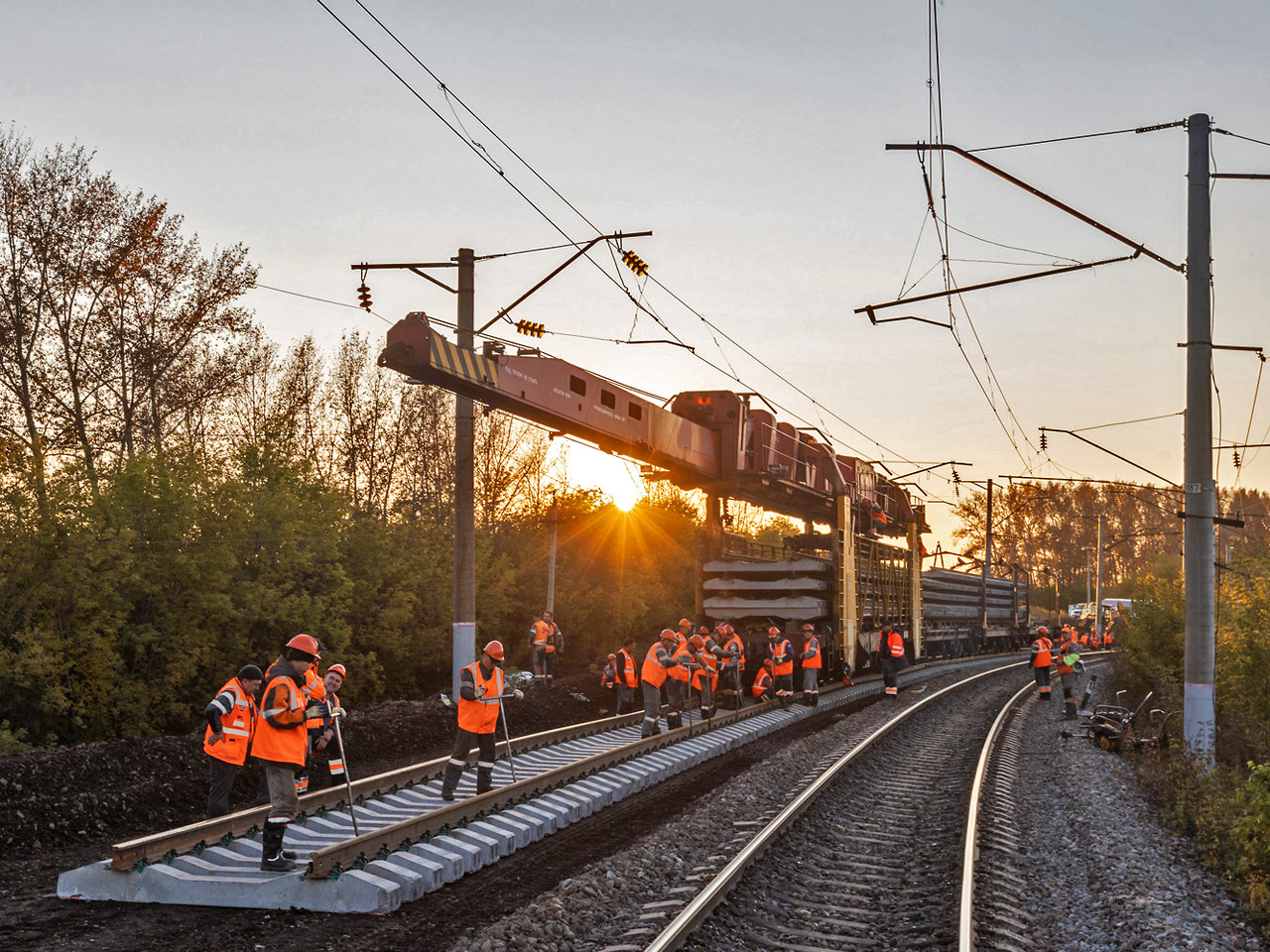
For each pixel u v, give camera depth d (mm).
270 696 8383
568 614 37875
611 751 14453
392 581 27422
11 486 17562
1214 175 14516
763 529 56156
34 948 6832
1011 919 7645
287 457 24328
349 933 7266
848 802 12352
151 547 19078
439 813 9703
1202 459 14383
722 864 8797
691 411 22219
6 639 17141
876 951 7023
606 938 7086
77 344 25500
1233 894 8727
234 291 27031
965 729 20156
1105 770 14367
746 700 24594
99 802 11328
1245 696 16094
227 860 8625
